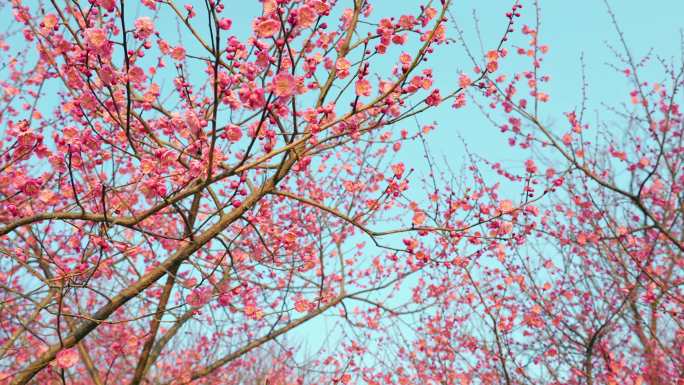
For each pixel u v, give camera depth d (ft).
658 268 24.35
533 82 23.65
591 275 22.94
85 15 12.17
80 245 16.88
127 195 15.67
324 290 22.41
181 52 13.85
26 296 12.44
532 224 18.28
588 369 21.20
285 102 10.49
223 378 26.37
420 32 13.83
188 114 12.07
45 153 11.59
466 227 14.49
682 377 20.36
